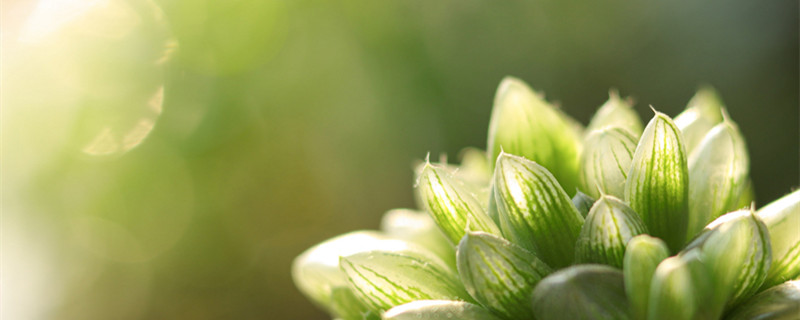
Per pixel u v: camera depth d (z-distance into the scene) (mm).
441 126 759
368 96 781
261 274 817
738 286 187
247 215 823
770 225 194
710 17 699
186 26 809
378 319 206
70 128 812
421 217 241
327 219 804
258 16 803
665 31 715
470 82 752
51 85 807
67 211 831
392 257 205
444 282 205
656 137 193
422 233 233
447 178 200
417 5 760
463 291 205
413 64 766
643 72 718
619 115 227
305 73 800
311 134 804
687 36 709
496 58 747
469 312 193
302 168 808
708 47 701
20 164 817
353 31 779
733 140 207
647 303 180
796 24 653
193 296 824
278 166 815
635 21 720
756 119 667
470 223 199
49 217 836
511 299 190
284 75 806
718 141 206
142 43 807
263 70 810
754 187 649
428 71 762
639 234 188
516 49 743
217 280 820
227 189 822
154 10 805
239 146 821
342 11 780
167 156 820
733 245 183
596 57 728
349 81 787
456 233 202
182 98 815
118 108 812
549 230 195
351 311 215
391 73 772
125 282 829
